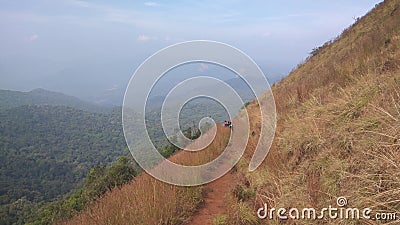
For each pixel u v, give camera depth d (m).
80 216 5.47
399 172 3.23
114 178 8.81
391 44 8.19
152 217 4.96
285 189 4.89
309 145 5.41
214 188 7.46
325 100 7.03
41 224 9.30
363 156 3.93
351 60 9.48
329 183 4.05
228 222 5.07
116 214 4.97
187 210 5.86
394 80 5.20
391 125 3.98
